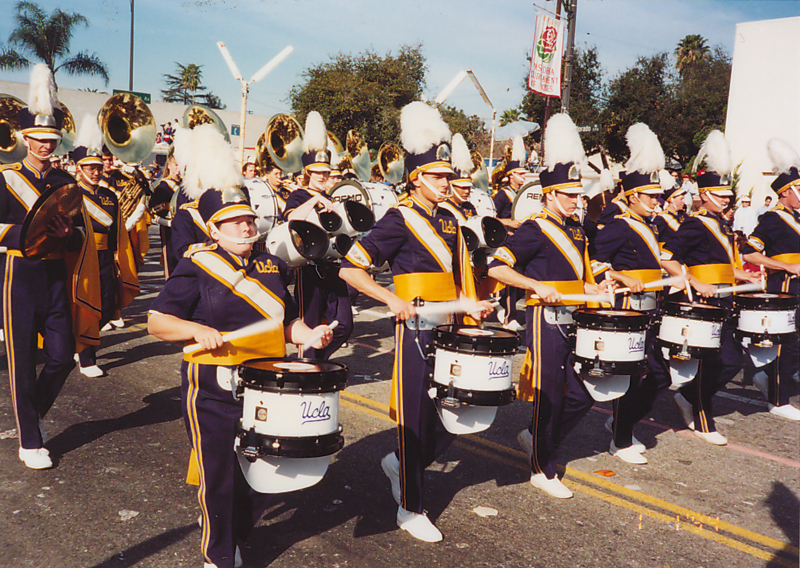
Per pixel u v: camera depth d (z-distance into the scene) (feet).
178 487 12.53
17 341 12.85
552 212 13.19
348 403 17.84
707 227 18.16
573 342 12.71
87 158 19.01
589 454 15.20
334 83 99.30
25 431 13.06
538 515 12.02
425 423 11.07
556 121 13.15
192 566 9.88
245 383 8.46
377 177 42.29
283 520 11.45
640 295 16.57
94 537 10.61
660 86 99.40
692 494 13.20
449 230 11.69
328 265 17.31
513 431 16.43
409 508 11.11
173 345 23.09
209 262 9.16
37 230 12.55
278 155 28.45
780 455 15.43
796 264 18.20
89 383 18.61
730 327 16.43
